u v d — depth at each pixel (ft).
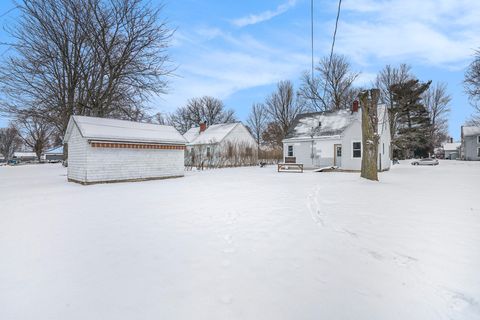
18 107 56.75
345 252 11.34
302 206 20.27
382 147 62.03
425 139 140.05
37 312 7.32
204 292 8.30
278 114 147.33
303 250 11.60
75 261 10.61
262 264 10.25
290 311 7.32
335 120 74.74
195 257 10.94
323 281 8.94
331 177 45.85
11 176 48.88
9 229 14.80
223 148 94.58
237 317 7.07
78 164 38.96
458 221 15.65
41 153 164.04
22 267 10.09
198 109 186.09
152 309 7.43
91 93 60.29
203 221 16.31
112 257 10.98
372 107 38.17
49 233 14.08
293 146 76.43
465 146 156.15
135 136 42.11
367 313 7.22
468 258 10.52
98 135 37.58
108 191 29.68
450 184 33.53
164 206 20.81
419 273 9.41
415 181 37.47
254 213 18.21
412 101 134.41
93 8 56.95
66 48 58.44
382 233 13.65
